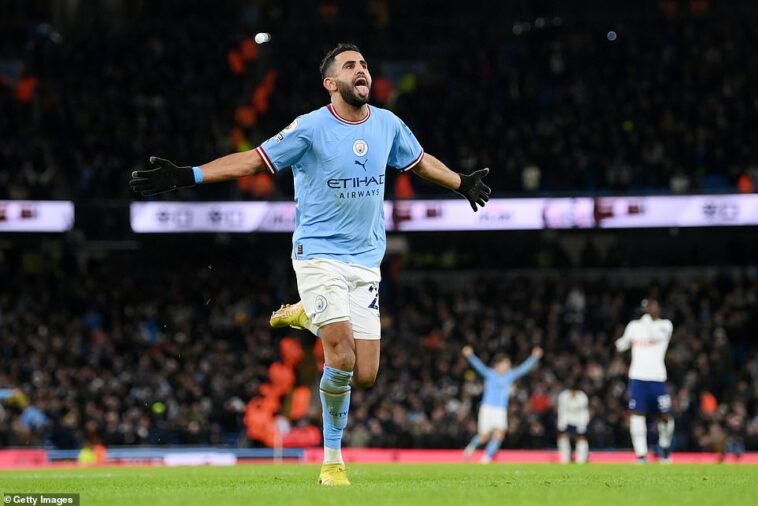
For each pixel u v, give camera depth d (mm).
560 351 57750
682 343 56906
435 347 59000
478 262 69000
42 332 58250
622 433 51375
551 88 72562
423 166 17172
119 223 59625
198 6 79938
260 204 60156
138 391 52812
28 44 74000
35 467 40438
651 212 58594
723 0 77188
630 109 68125
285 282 66125
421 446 51562
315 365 62656
